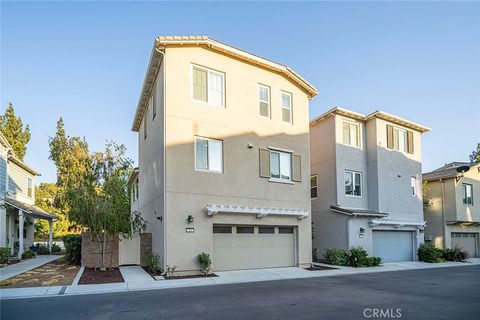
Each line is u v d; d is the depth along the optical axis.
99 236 16.28
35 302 9.54
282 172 18.27
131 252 16.97
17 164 23.81
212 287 12.09
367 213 20.88
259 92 17.91
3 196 21.09
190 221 14.80
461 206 27.33
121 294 10.70
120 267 16.33
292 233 18.34
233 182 16.28
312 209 23.06
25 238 25.92
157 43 15.02
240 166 16.62
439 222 27.75
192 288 11.83
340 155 21.84
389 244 23.03
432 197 28.39
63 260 19.56
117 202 16.22
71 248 17.58
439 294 11.16
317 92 19.73
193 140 15.45
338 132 22.00
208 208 15.08
